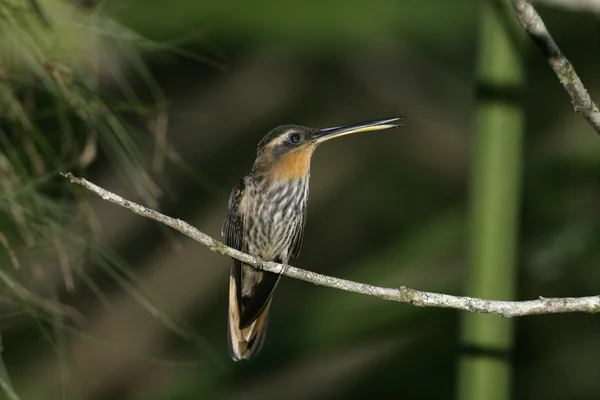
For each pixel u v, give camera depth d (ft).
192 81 41.29
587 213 36.19
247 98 42.52
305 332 35.27
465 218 34.86
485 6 23.59
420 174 44.21
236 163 43.55
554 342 41.42
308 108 44.04
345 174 45.44
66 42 25.39
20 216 24.50
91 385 36.76
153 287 39.78
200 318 40.45
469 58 39.70
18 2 25.17
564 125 37.88
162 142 26.89
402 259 34.68
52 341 25.34
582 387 40.91
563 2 20.43
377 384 39.75
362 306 34.30
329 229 45.68
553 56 17.78
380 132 44.55
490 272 23.89
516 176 23.73
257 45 33.86
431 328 37.52
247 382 38.09
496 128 23.63
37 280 25.89
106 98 26.43
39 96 28.32
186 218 42.42
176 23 30.73
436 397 39.68
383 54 39.52
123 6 29.04
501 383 24.64
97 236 27.63
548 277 35.42
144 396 37.01
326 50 38.68
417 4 32.86
